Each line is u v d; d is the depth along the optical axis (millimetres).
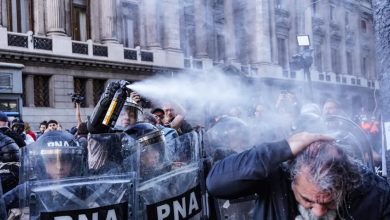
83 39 27641
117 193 3137
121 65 27578
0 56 22828
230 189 2053
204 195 3764
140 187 3264
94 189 3078
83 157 3230
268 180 2100
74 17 27219
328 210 1979
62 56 25203
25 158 3178
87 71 26703
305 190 1912
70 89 25859
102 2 27734
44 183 3004
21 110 22562
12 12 24641
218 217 3795
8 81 22156
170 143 3574
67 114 25469
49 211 2982
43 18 25609
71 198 3025
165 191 3420
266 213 2123
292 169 1965
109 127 3504
